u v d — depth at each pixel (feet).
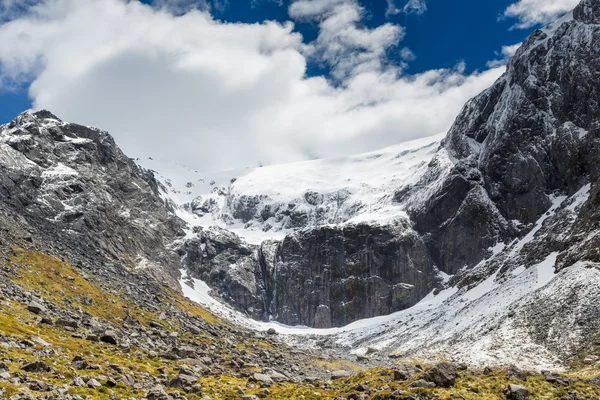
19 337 268.21
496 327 517.14
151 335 426.10
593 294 472.85
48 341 286.66
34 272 454.81
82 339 321.52
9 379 198.18
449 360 484.33
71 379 226.38
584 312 456.86
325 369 479.82
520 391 234.79
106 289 527.40
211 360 380.37
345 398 265.95
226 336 545.03
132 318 458.91
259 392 284.00
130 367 287.89
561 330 452.76
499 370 277.64
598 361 386.52
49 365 236.22
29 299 366.43
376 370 333.01
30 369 223.71
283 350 562.66
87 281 513.86
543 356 432.25
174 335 445.78
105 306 460.96
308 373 428.97
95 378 236.22
